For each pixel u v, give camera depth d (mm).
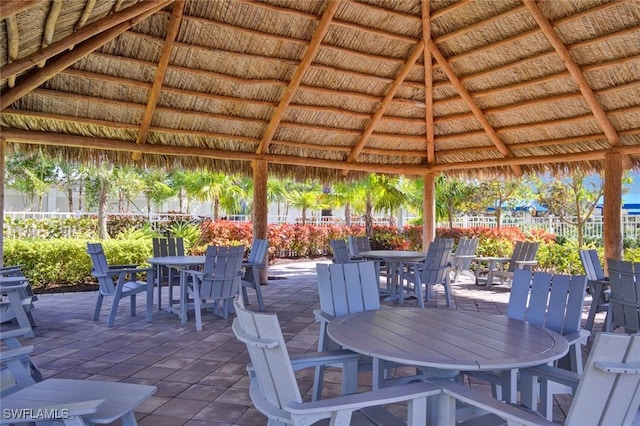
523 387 2176
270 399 1789
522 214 14438
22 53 3854
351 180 8789
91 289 7430
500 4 5414
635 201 14539
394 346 1949
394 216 15117
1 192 5727
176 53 5711
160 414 2707
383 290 6992
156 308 5902
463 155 8328
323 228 13234
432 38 6246
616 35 5160
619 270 3760
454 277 8836
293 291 7344
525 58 5953
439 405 1739
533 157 7430
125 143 6520
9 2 2193
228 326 4953
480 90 6773
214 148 7277
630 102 5938
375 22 5910
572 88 6133
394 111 7602
